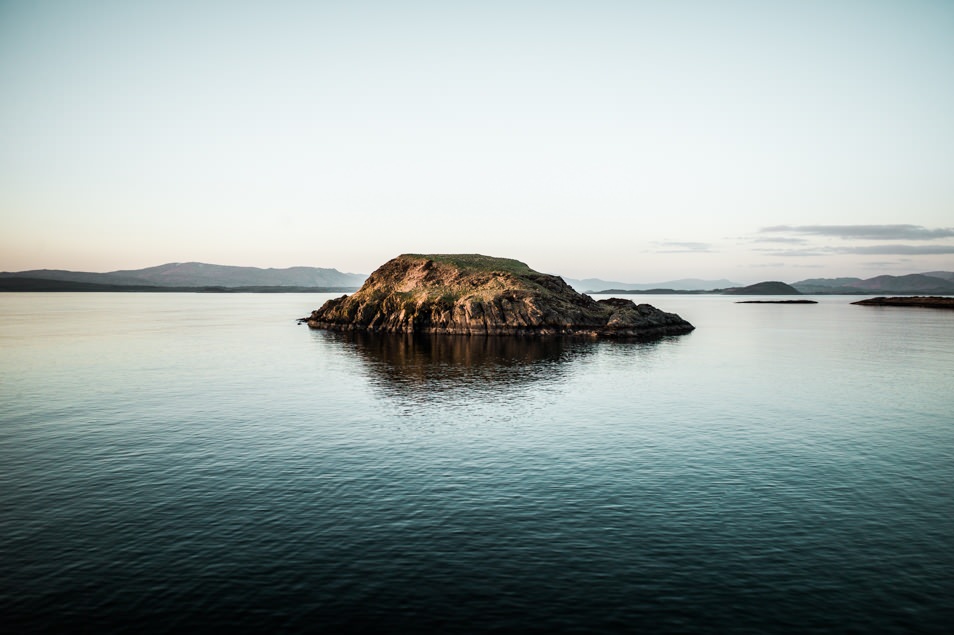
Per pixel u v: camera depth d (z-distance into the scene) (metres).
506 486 33.31
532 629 19.66
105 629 19.61
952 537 26.66
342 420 49.47
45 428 46.25
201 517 28.75
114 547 25.50
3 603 21.06
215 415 51.25
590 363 86.00
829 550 25.38
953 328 158.62
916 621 20.09
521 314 132.62
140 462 37.47
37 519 28.44
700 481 34.12
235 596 21.62
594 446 41.53
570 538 26.53
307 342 117.19
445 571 23.48
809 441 42.81
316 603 21.19
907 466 36.91
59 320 187.25
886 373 76.62
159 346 109.31
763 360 89.94
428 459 38.41
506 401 57.81
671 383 68.50
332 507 30.12
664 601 21.34
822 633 19.44
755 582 22.69
